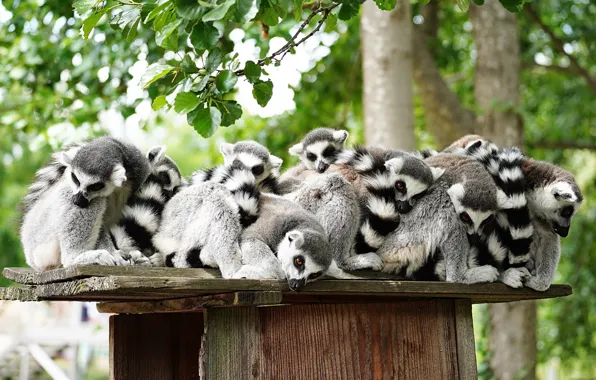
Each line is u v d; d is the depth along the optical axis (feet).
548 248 18.63
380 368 16.29
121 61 31.07
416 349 16.66
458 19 51.39
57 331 52.54
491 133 35.65
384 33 30.78
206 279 13.42
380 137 30.48
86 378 73.46
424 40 40.88
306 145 24.13
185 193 16.55
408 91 30.86
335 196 17.35
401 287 15.43
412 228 17.72
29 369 56.70
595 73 54.95
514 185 18.17
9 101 44.60
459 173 18.12
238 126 48.55
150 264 16.05
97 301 18.04
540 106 53.88
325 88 48.39
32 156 74.84
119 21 15.01
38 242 16.44
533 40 49.37
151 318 18.51
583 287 46.88
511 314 35.73
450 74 55.21
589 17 46.03
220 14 12.34
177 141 85.35
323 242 15.39
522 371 34.91
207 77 14.17
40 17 31.76
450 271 17.25
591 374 59.77
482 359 36.47
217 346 14.49
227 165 19.39
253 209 16.52
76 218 16.01
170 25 13.73
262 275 14.90
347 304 16.20
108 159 16.30
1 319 63.82
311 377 15.62
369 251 17.85
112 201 17.22
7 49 35.58
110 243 16.52
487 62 36.27
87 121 31.94
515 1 15.31
